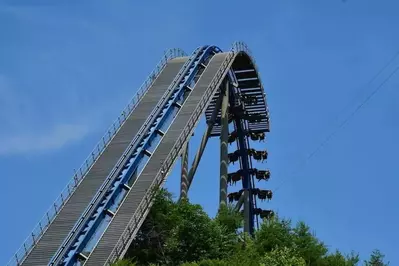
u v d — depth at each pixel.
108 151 84.44
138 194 77.00
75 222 73.75
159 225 76.94
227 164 100.44
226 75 103.25
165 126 87.94
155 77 98.62
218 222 84.62
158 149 83.50
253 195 109.50
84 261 69.19
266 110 110.25
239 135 110.56
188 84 96.06
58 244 71.00
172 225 77.25
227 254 76.31
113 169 80.56
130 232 71.88
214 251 76.25
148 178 79.25
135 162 81.81
